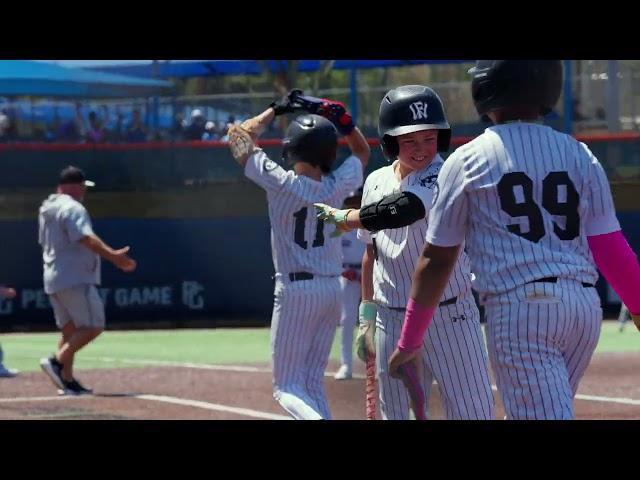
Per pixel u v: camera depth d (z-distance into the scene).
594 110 61.97
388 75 84.94
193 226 53.34
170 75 70.81
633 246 53.22
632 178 54.22
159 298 53.31
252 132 18.48
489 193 11.75
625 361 37.06
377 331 15.73
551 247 11.69
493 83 12.06
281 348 18.36
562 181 11.75
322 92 71.69
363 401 28.39
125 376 34.81
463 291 15.07
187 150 54.09
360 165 18.86
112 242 53.25
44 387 32.31
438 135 14.73
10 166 53.12
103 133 59.34
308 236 18.22
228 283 53.50
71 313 30.97
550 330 11.52
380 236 15.34
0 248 52.66
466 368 15.17
